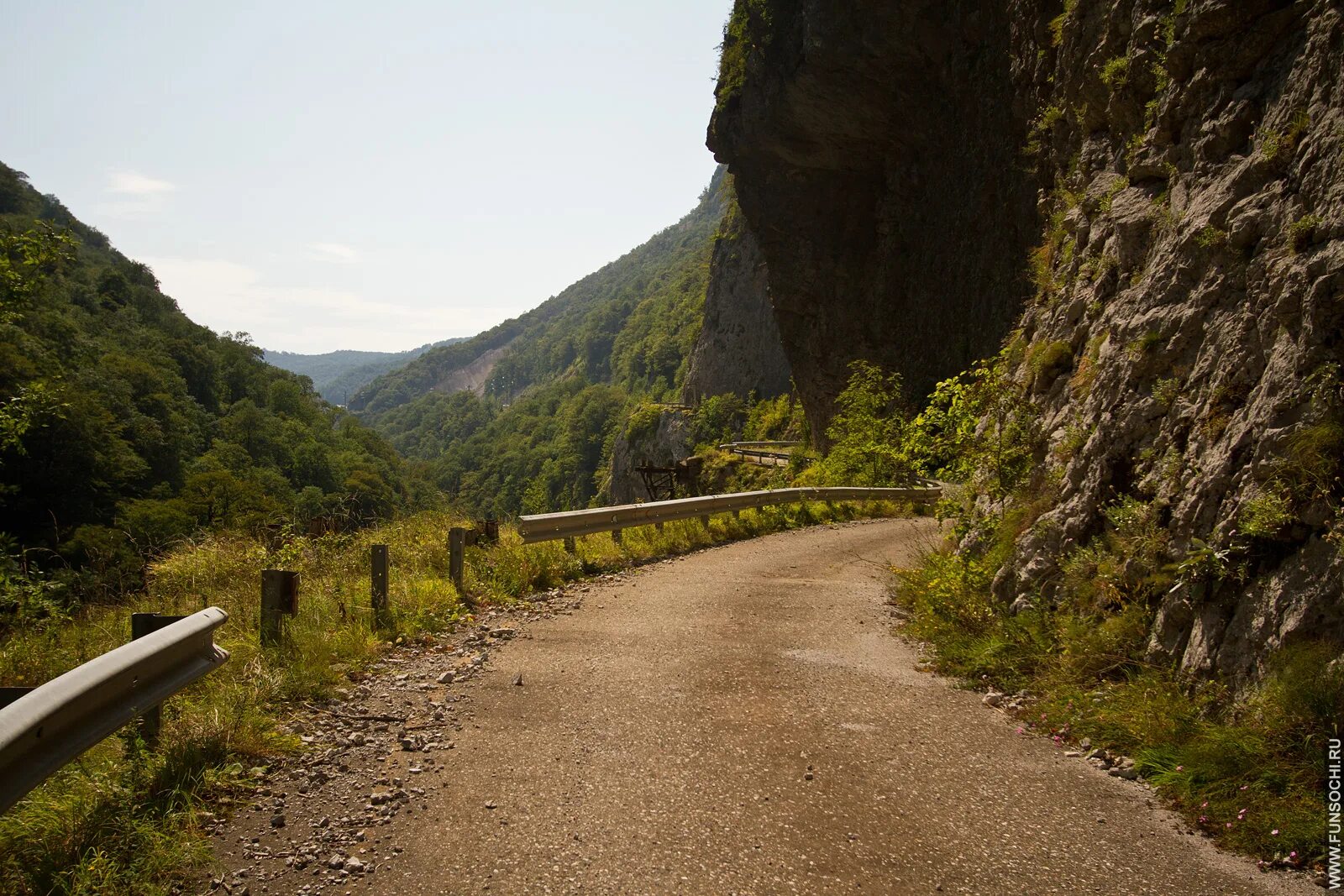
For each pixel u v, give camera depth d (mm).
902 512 24109
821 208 45906
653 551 14656
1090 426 7773
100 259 143250
